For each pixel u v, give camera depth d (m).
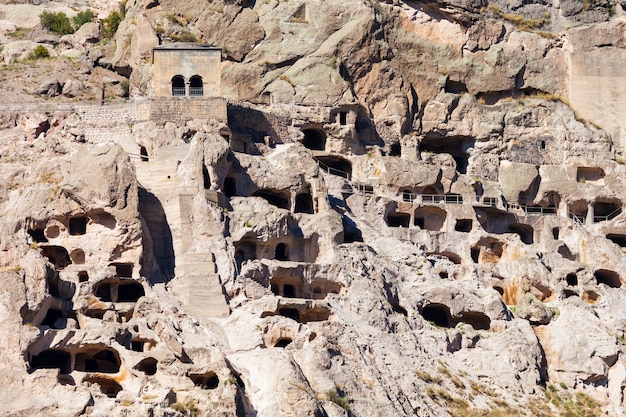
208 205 95.12
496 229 113.19
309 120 112.31
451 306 100.00
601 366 99.12
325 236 99.25
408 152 115.06
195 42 113.94
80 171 91.94
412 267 101.88
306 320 93.25
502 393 94.81
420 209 110.25
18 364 80.62
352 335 91.06
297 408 80.88
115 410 78.94
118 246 91.44
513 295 105.50
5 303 82.44
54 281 87.00
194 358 85.44
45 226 91.69
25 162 100.25
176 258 93.88
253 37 114.69
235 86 112.88
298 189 101.81
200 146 97.31
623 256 111.31
